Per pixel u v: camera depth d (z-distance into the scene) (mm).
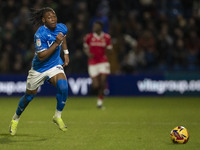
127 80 53656
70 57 53562
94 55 41219
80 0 61094
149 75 53469
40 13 21844
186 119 30828
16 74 53500
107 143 20250
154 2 62719
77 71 53938
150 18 59719
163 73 53438
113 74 53781
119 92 53750
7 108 39312
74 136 22422
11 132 22266
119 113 35250
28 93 21797
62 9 55406
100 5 58188
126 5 61844
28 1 57688
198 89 53250
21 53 54812
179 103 45000
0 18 57375
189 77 53156
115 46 55969
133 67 54812
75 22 55812
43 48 20750
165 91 53281
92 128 25656
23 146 19281
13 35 55688
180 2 64000
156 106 41781
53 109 38219
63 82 20891
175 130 20203
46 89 52969
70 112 36000
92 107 40719
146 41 56406
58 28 21672
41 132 23750
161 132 24016
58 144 19891
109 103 45219
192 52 57688
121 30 57688
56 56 21672
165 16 59250
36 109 38188
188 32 58312
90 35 41500
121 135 22844
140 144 19984
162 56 56094
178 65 56094
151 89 53438
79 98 51250
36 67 21406
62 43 23109
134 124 27750
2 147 19000
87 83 52781
